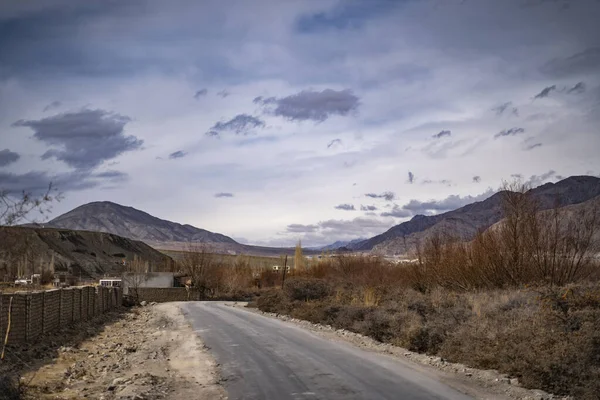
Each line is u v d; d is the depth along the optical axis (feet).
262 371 48.08
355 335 75.25
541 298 60.44
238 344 67.31
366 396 37.35
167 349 68.49
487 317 61.00
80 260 453.99
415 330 60.75
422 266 117.50
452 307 74.18
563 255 82.94
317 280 139.44
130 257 553.23
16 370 47.50
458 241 109.91
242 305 175.22
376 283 128.57
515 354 45.39
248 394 39.09
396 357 55.88
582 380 39.11
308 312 103.19
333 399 36.65
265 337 74.18
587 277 81.30
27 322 63.31
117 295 167.32
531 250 86.48
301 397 37.52
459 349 53.47
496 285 91.30
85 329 90.33
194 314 126.52
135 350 68.80
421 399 36.29
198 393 40.45
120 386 43.32
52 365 53.62
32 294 65.46
